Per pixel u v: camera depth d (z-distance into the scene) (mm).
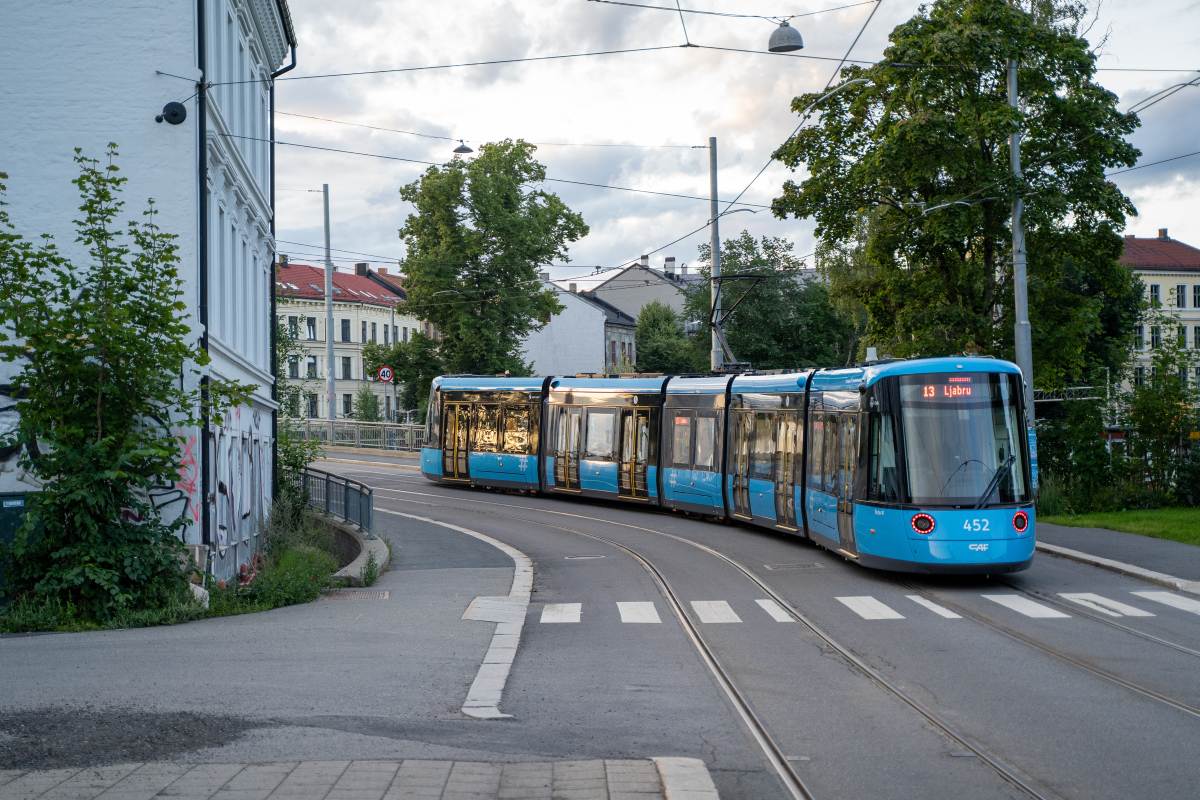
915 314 30234
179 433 15711
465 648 11523
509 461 33469
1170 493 26141
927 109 28625
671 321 87562
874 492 16391
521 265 56375
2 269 13562
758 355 62688
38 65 16188
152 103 16234
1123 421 26875
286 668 10164
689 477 26531
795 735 8031
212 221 17906
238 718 8086
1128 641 11656
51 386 13516
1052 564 18328
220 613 14039
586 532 24625
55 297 13852
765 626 12984
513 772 6762
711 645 11820
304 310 85000
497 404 34344
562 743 7711
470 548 22156
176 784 6395
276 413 26984
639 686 9773
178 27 16312
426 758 7051
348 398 86750
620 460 29344
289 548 20406
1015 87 26469
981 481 15789
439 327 57719
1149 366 27422
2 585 13641
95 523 13297
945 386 16172
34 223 16094
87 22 16250
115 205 16094
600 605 14891
